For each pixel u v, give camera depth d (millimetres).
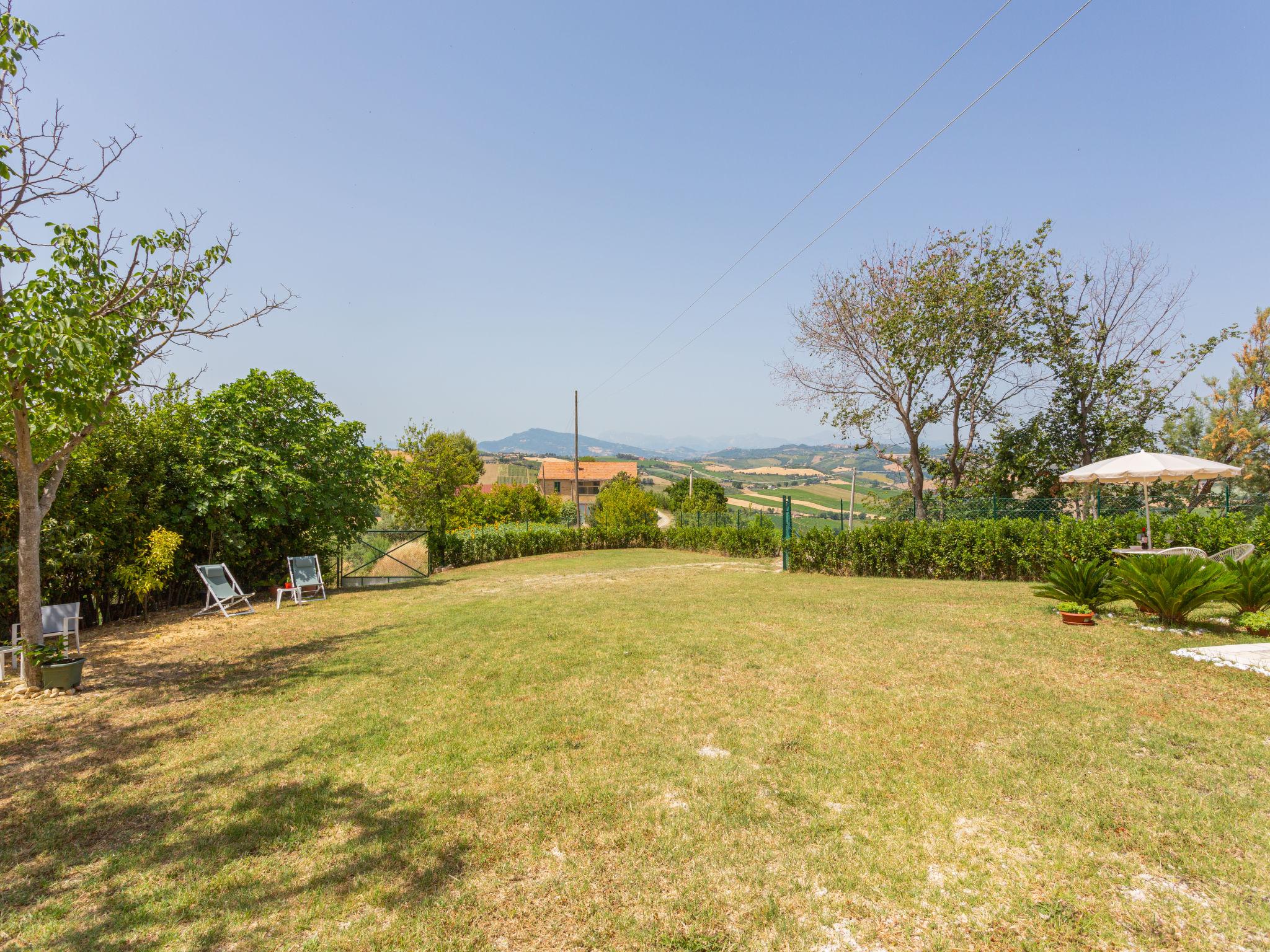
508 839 3273
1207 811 3248
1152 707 4684
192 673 6828
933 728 4500
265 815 3572
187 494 11500
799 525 16922
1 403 5852
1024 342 17953
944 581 12898
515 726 4863
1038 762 3891
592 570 18734
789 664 6344
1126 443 17047
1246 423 16578
